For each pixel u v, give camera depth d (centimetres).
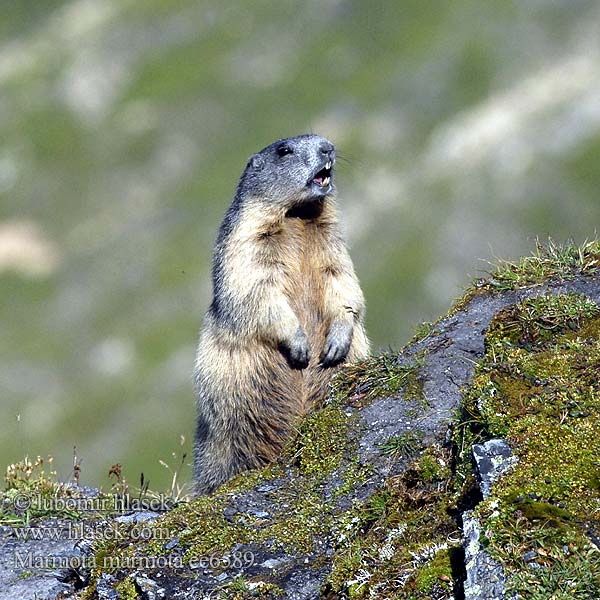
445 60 9444
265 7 10731
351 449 1083
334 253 1361
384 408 1113
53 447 6831
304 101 9594
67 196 9738
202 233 8825
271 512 1038
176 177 9562
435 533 901
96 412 7125
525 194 8194
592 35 9250
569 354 1005
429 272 7819
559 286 1180
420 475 980
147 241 8931
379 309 7656
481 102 9075
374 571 881
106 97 10506
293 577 934
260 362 1315
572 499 831
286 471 1105
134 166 9788
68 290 8662
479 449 903
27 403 7369
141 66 10669
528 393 959
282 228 1345
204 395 1346
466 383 1084
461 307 1224
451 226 8081
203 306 8062
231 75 10219
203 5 11000
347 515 986
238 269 1321
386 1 10288
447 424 1053
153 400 7150
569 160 8281
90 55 10944
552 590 757
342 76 9838
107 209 9525
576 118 8594
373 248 8138
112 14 11319
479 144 8656
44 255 9194
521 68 9225
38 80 10875
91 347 7925
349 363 1276
